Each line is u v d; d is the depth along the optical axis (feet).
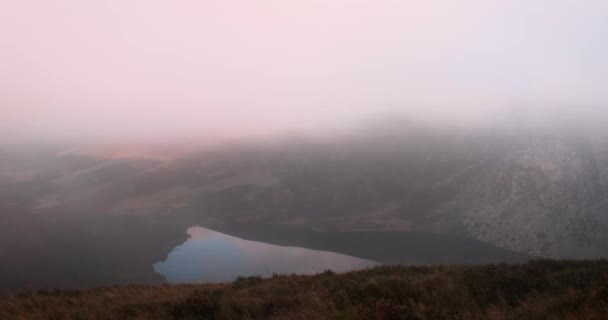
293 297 44.11
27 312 44.86
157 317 40.34
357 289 41.83
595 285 37.22
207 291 52.49
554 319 32.12
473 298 41.32
